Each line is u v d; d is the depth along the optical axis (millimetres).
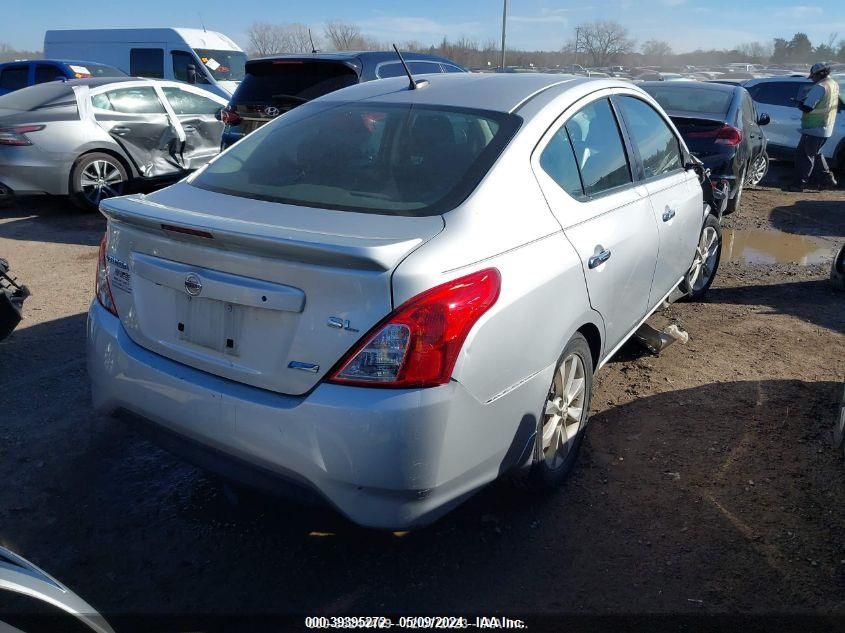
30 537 2920
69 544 2891
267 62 7113
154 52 15805
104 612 2541
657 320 5488
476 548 2898
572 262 2934
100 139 8648
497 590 2680
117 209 2721
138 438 3672
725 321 5512
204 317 2533
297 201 2812
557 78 3635
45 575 2098
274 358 2381
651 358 4734
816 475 3410
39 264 6656
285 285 2342
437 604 2607
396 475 2273
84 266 6625
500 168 2846
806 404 4113
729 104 8672
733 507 3170
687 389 4289
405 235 2463
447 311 2287
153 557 2828
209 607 2580
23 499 3156
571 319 2953
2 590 2102
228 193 2975
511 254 2619
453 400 2314
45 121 8273
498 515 3096
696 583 2719
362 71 6941
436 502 2400
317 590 2670
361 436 2242
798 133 13523
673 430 3814
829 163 13242
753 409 4047
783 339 5137
